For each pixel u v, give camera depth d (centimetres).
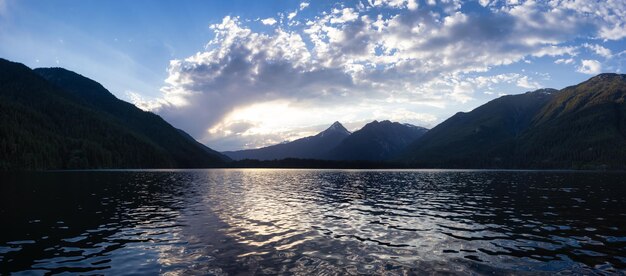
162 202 5038
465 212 4131
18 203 4703
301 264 2028
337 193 6694
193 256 2184
